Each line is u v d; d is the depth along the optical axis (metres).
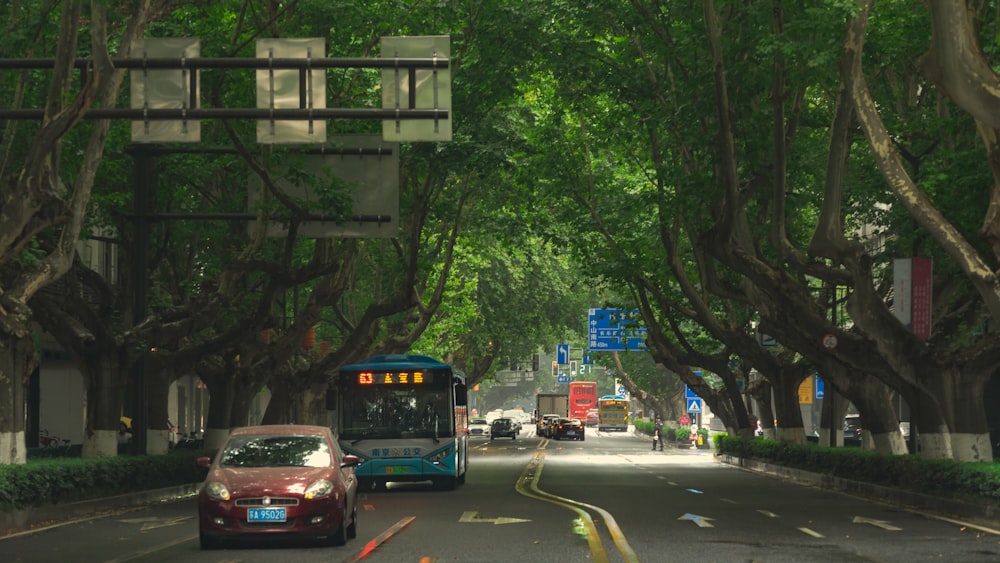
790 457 46.41
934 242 30.17
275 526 18.11
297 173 33.00
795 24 25.39
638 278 46.16
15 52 24.94
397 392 36.56
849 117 29.00
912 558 17.03
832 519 24.19
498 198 49.50
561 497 31.23
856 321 30.61
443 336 72.06
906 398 31.67
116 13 23.39
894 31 28.00
